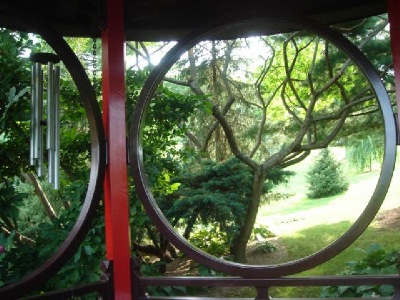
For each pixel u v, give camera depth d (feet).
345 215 29.19
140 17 9.81
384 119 7.76
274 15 8.36
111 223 7.98
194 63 21.89
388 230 23.56
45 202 18.47
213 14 10.63
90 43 20.33
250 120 23.86
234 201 19.15
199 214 19.13
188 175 19.13
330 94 22.67
